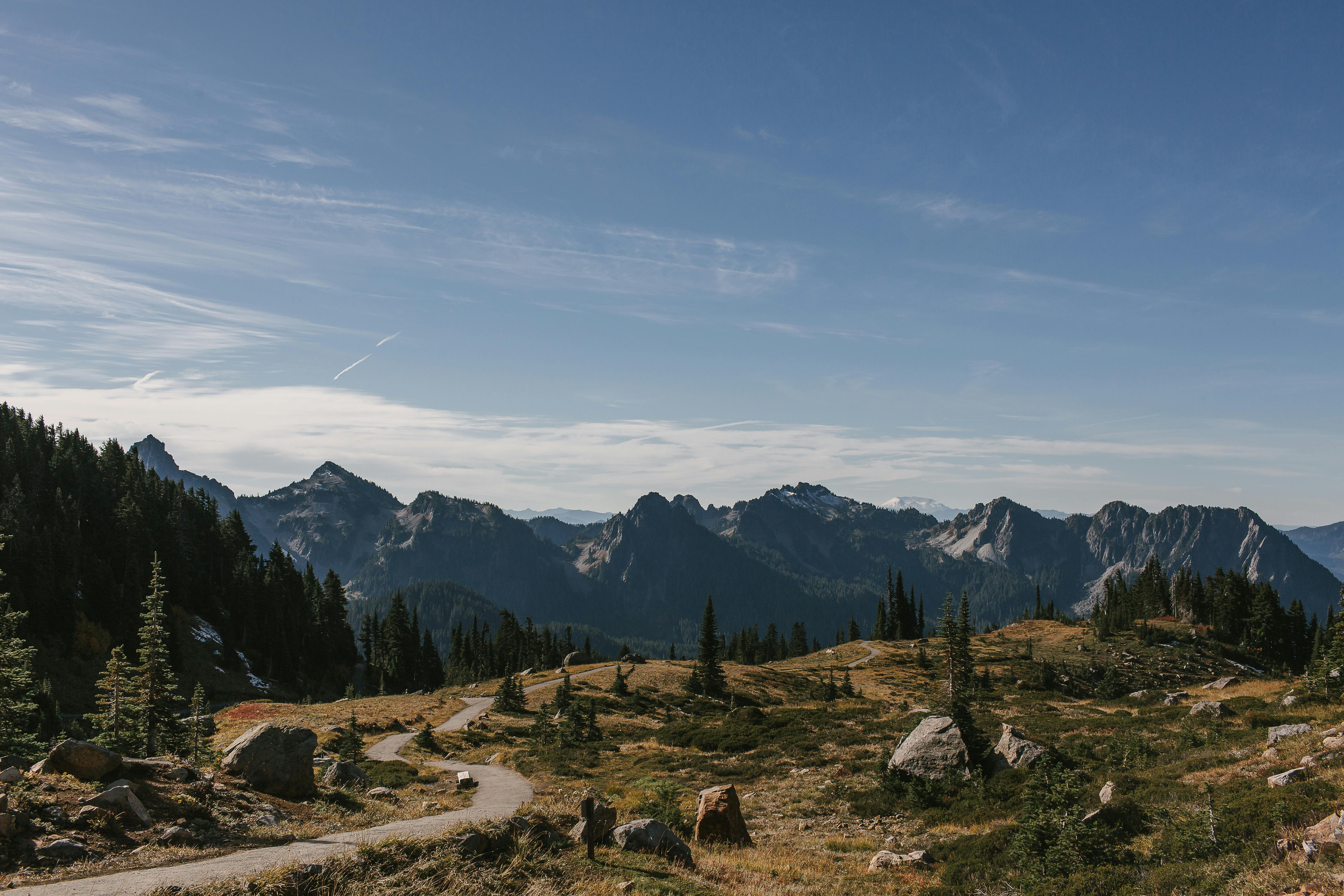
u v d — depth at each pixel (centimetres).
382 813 2300
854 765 3841
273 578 15175
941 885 1958
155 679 4344
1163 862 1692
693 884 1703
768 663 15012
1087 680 10400
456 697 9819
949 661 8462
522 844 1733
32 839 1422
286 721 6888
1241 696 4838
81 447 16075
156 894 1220
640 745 5603
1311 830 1509
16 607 9100
